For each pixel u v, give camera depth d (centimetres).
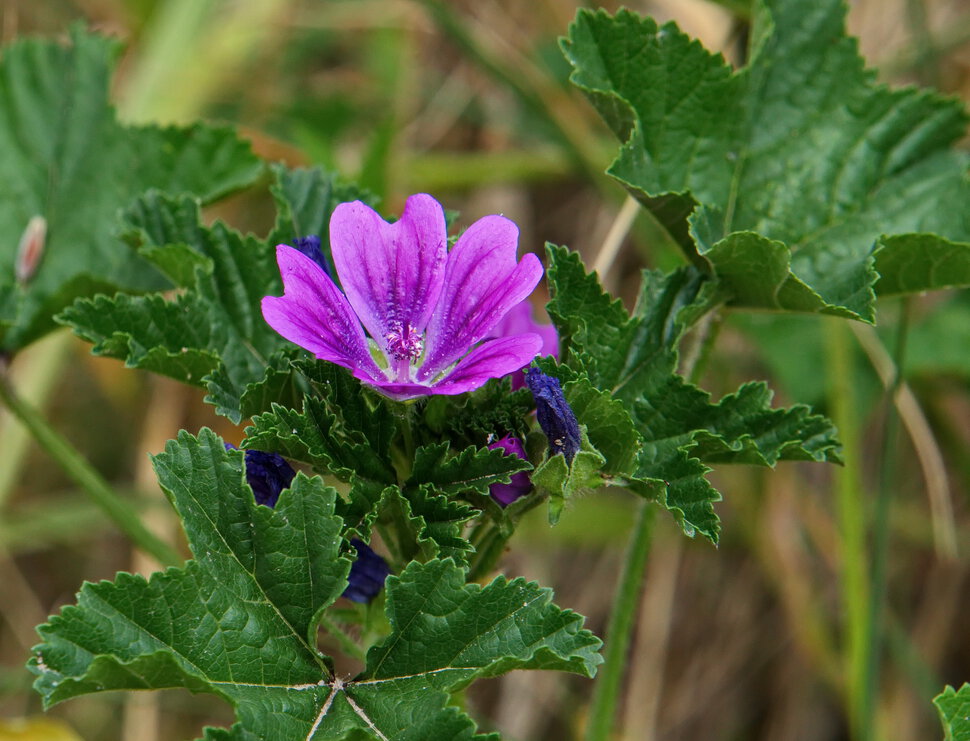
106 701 59
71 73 50
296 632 40
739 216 46
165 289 49
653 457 43
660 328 44
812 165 47
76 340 61
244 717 39
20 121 50
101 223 50
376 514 41
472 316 41
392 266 42
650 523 45
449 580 40
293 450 41
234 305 45
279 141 62
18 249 50
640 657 63
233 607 40
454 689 40
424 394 40
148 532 48
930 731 63
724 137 46
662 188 46
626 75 45
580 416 41
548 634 40
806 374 57
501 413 41
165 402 61
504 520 41
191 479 40
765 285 44
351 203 42
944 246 44
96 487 47
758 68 46
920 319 59
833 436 43
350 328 41
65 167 50
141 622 39
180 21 62
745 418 43
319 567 40
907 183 47
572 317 43
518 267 41
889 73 62
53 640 39
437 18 61
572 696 63
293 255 40
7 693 55
